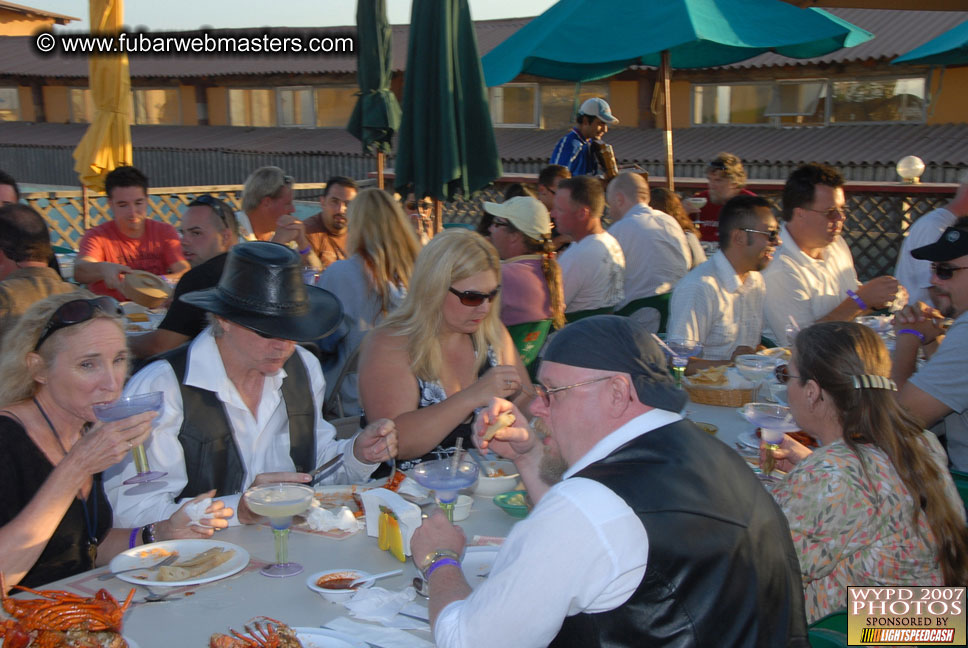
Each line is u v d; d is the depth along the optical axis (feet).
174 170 63.52
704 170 46.16
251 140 61.57
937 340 12.90
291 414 8.53
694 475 4.58
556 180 21.22
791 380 6.87
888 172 42.32
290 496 6.43
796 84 49.29
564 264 16.46
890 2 16.38
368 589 5.99
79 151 25.91
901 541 6.20
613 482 4.48
